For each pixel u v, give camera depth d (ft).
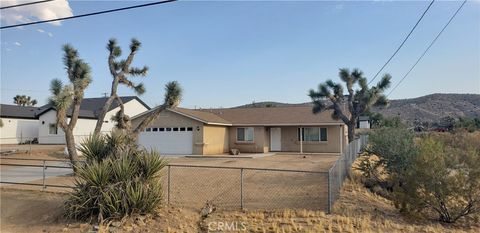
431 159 32.99
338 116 76.79
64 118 46.06
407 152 43.96
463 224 32.45
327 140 91.56
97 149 32.01
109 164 29.43
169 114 88.58
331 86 76.13
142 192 28.09
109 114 126.11
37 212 29.81
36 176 49.73
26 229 26.45
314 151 92.84
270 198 34.71
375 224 28.02
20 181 44.27
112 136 33.09
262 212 29.78
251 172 51.42
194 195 35.83
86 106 134.21
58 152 86.94
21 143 119.34
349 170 51.67
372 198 38.47
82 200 27.53
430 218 33.50
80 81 46.96
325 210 30.58
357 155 73.05
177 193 36.63
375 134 50.42
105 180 27.91
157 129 89.61
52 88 44.32
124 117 48.67
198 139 85.35
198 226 27.07
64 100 44.27
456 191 32.04
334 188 34.45
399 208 33.30
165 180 43.88
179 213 29.37
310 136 93.66
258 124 93.45
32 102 219.61
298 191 37.81
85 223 26.61
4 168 60.08
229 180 44.65
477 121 157.58
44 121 118.01
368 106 72.54
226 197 35.06
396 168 43.42
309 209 30.73
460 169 33.12
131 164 29.86
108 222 26.48
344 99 84.99
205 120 84.28
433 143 37.11
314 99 77.87
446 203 32.81
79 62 47.85
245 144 95.35
